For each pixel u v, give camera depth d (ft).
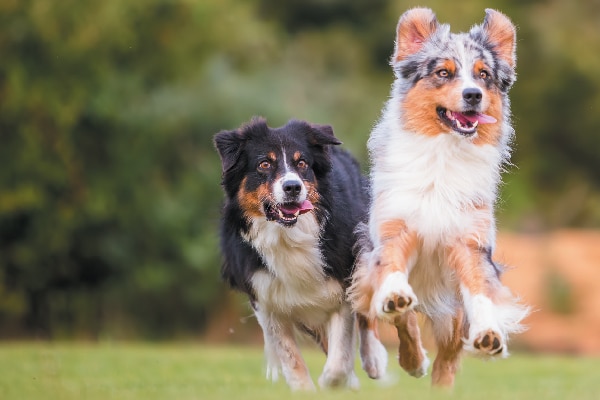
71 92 61.67
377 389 27.40
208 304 66.80
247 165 26.23
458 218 24.07
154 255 65.26
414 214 24.21
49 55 61.16
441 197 24.11
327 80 82.43
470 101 23.53
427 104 24.21
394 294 22.98
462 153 24.22
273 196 25.38
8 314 65.05
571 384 30.86
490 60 24.47
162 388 25.31
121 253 64.34
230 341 66.95
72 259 64.64
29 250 62.34
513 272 70.23
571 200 91.09
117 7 62.44
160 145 66.18
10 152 60.90
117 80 64.34
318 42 88.63
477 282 23.58
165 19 65.77
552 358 49.06
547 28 87.45
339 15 93.81
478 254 23.99
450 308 25.81
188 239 65.10
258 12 91.81
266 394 22.91
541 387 29.35
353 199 27.50
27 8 59.67
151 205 64.39
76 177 62.90
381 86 83.61
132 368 33.01
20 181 61.00
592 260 73.20
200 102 67.62
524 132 89.04
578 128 89.45
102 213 62.80
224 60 71.77
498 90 24.66
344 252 26.11
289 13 94.73
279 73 77.71
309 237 25.58
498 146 24.79
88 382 27.37
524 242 77.46
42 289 65.05
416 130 24.39
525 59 87.66
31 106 60.49
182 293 66.23
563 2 90.74
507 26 25.14
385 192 24.63
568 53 87.40
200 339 67.05
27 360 34.27
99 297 65.72
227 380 28.76
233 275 27.12
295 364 26.43
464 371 37.19
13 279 63.77
